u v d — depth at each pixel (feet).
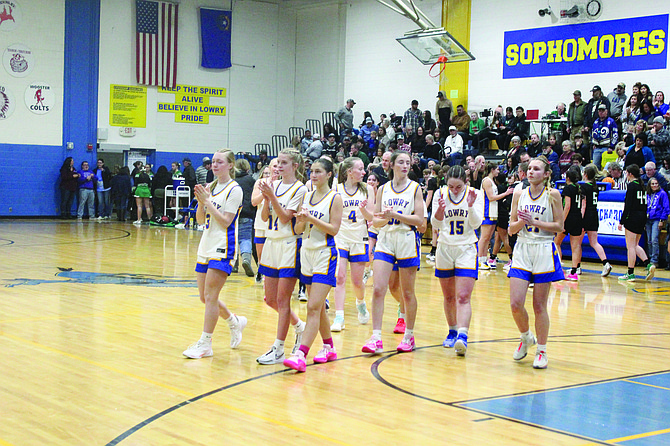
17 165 75.87
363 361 18.95
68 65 77.61
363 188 23.65
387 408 14.60
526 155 43.09
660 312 28.53
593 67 61.11
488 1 68.03
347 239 23.76
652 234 44.65
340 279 23.67
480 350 20.72
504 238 43.55
